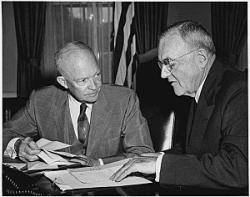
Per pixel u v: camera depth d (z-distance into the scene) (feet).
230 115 5.11
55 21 17.51
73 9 17.49
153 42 16.93
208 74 5.62
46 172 5.38
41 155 5.90
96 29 17.39
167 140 8.04
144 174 5.42
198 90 5.83
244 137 4.91
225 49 16.72
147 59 16.05
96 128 7.03
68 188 4.75
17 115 7.53
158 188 4.83
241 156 4.82
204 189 4.82
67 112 7.12
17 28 16.97
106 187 4.83
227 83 5.38
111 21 17.35
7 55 17.35
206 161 4.91
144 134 7.08
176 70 5.46
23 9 16.88
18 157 6.40
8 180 4.91
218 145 5.35
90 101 6.68
